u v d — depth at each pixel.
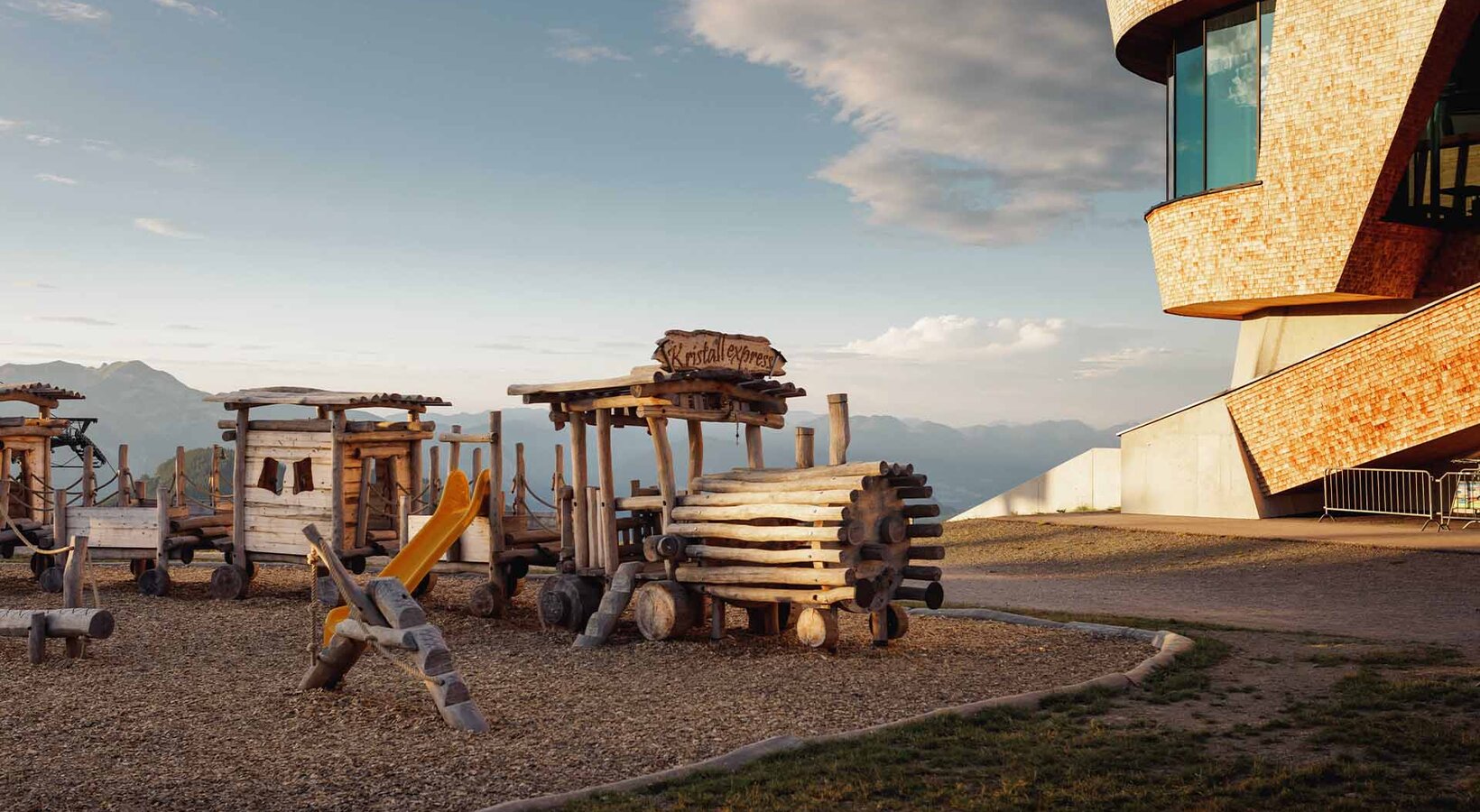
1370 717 7.61
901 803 5.99
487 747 7.44
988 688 9.23
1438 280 24.62
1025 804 5.90
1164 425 26.83
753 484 12.16
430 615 14.23
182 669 10.41
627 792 6.27
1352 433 23.00
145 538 16.47
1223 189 25.09
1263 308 27.44
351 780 6.64
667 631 11.80
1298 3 23.45
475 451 17.38
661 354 12.16
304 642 11.98
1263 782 6.10
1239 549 20.38
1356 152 22.73
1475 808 5.62
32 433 18.16
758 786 6.30
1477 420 20.91
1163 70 29.50
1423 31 21.39
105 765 7.03
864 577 10.93
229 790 6.44
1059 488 31.28
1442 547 18.41
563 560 13.38
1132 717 7.87
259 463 15.88
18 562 20.89
